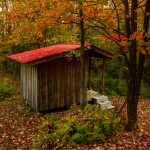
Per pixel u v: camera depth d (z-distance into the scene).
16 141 9.70
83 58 11.74
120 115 12.50
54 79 14.70
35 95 14.43
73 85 15.38
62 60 14.84
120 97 18.80
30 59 13.38
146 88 21.17
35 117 13.09
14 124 11.87
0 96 18.53
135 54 8.91
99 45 22.56
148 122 11.17
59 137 8.88
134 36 7.17
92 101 16.05
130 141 8.54
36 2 10.34
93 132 8.59
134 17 8.42
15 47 25.50
